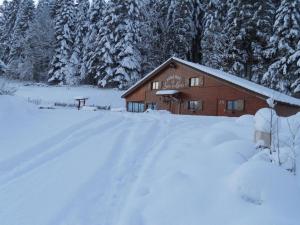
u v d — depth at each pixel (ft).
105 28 160.35
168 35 169.58
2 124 32.63
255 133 23.09
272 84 113.80
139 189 18.22
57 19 187.01
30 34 204.23
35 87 172.35
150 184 18.80
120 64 155.94
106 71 158.20
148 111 78.07
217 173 18.28
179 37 161.89
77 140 28.99
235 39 130.72
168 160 22.43
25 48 201.67
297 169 17.98
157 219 14.89
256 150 21.83
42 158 23.94
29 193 18.07
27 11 224.94
